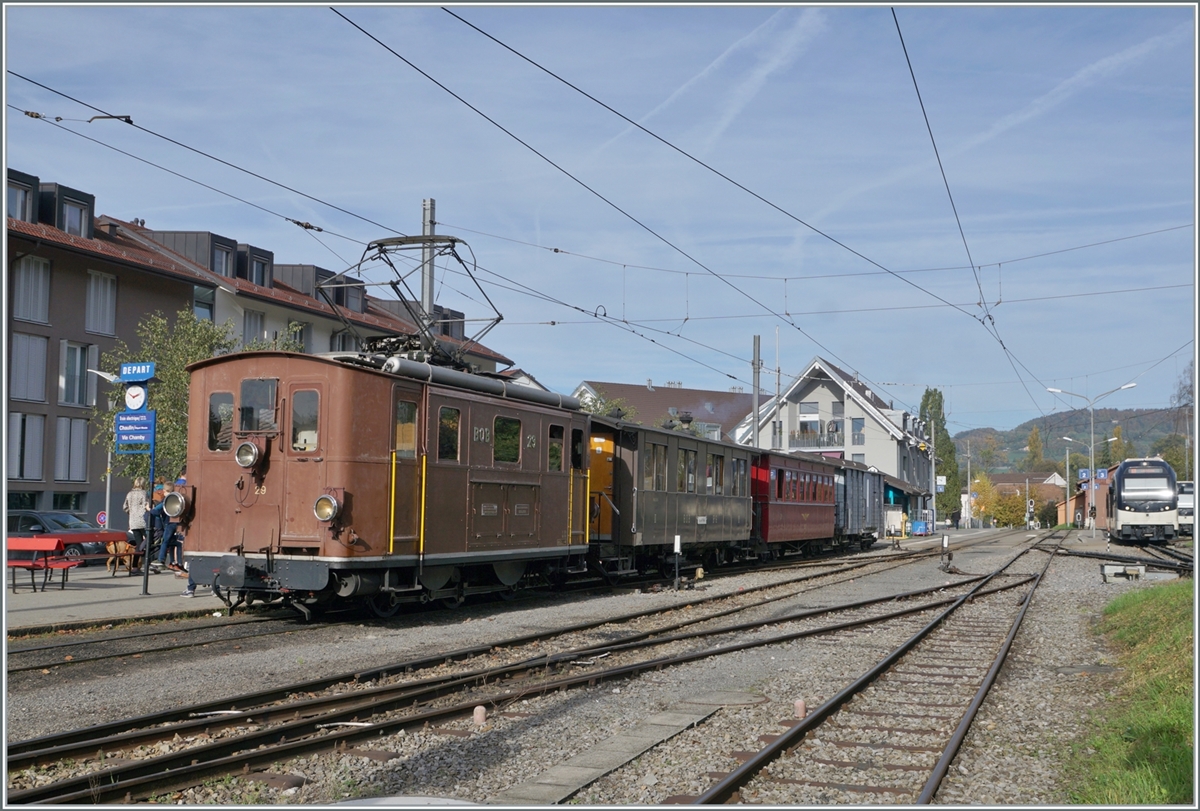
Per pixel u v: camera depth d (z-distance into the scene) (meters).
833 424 72.31
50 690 9.44
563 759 7.48
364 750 7.45
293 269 43.56
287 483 13.87
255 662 11.05
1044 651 13.43
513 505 17.12
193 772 6.65
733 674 11.27
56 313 32.16
